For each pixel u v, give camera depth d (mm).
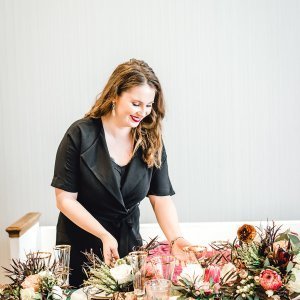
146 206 3428
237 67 3451
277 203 3508
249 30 3443
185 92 3443
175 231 2330
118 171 2256
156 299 1489
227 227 3217
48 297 1582
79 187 2266
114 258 1920
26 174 3404
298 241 1692
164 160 2395
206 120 3463
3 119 3381
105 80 3398
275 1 3439
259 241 1723
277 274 1584
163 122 3447
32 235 2879
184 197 3482
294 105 3480
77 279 2256
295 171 3500
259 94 3473
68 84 3389
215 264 1692
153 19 3402
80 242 2266
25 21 3350
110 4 3375
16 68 3361
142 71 2154
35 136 3395
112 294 1665
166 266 1635
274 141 3490
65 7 3357
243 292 1605
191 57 3428
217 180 3484
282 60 3467
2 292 1618
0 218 3402
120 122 2197
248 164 3484
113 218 2283
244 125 3477
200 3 3412
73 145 2215
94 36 3377
